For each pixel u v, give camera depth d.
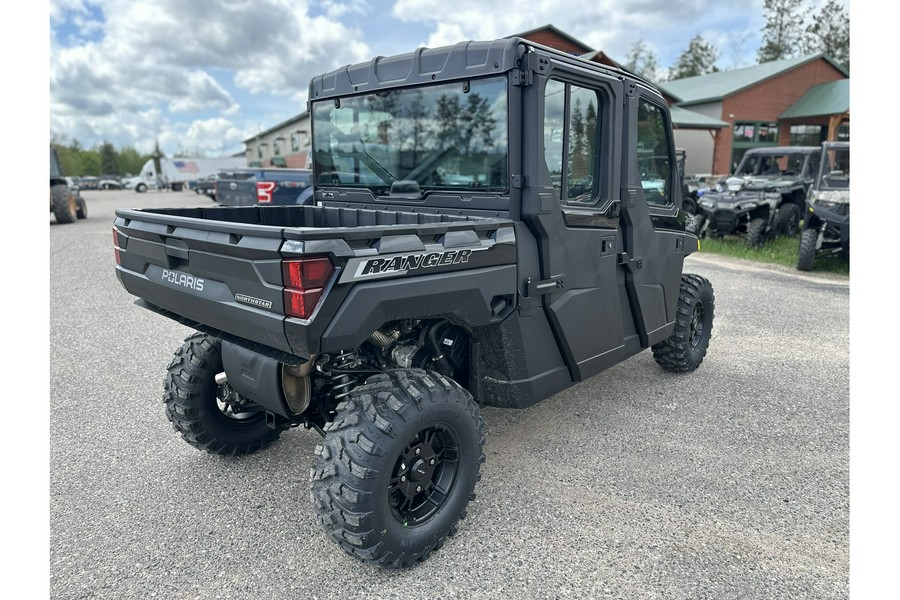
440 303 2.39
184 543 2.58
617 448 3.43
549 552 2.51
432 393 2.37
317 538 2.62
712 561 2.45
